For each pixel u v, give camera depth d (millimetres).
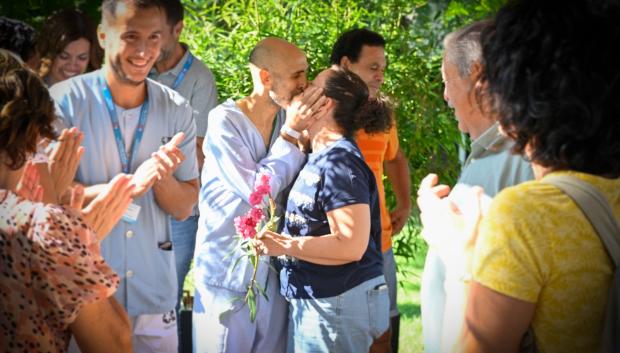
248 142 3943
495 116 2045
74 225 2285
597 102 1850
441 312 2551
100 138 3498
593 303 1918
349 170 3549
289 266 3713
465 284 2146
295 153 3822
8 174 2336
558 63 1856
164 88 3691
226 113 3945
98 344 2438
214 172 3939
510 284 1898
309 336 3654
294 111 3773
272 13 5879
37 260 2240
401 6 6070
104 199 2727
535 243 1892
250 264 3840
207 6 6832
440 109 5855
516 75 1899
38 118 2279
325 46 5707
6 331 2293
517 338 1932
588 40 1866
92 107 3498
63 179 2934
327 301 3596
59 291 2260
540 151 1924
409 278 7758
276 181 3756
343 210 3510
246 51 5773
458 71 2496
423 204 2408
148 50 3445
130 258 3545
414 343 5930
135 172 3480
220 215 3895
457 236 2260
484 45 2000
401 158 5156
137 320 3604
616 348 1877
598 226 1895
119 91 3523
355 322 3607
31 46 4270
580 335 1929
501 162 2438
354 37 5082
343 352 3625
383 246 4777
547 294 1918
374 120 3746
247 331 3887
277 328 3965
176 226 4840
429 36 6309
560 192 1913
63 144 2930
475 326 1948
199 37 6133
